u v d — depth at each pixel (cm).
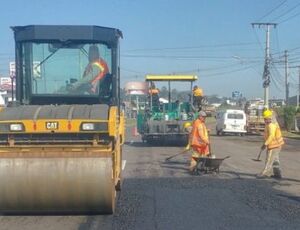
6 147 964
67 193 952
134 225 932
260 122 4947
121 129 1188
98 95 1103
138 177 1559
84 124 953
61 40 1097
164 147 2852
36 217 997
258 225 939
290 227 927
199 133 1672
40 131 955
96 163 952
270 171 1672
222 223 951
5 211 980
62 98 1107
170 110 2980
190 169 1670
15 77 1109
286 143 3559
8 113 974
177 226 924
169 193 1269
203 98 3022
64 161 951
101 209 981
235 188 1355
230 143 3397
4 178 947
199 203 1141
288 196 1247
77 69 1105
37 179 946
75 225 937
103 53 1105
